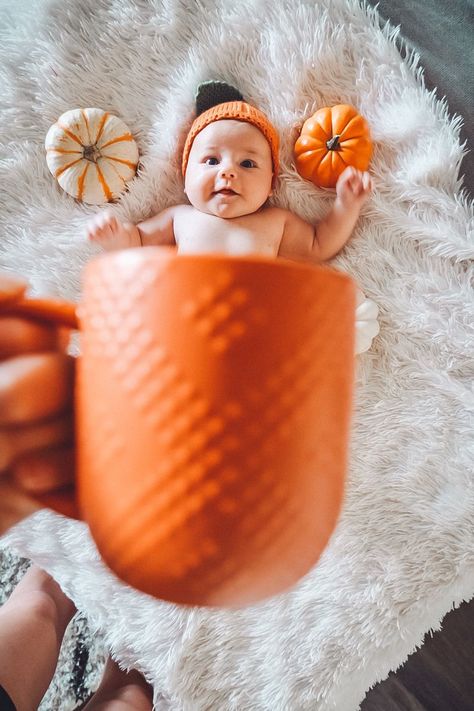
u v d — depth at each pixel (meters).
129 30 0.94
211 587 0.24
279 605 0.92
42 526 0.92
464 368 0.94
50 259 0.98
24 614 0.81
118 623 0.90
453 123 0.88
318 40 0.91
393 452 0.94
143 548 0.23
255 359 0.21
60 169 0.93
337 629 0.89
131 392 0.22
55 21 0.94
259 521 0.23
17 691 0.69
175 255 0.21
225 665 0.91
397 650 0.89
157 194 0.99
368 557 0.92
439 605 0.89
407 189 0.92
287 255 0.98
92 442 0.23
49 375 0.25
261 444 0.22
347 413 0.25
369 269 0.96
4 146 0.97
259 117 0.92
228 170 0.91
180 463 0.22
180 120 0.96
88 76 0.96
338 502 0.26
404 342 0.95
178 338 0.21
